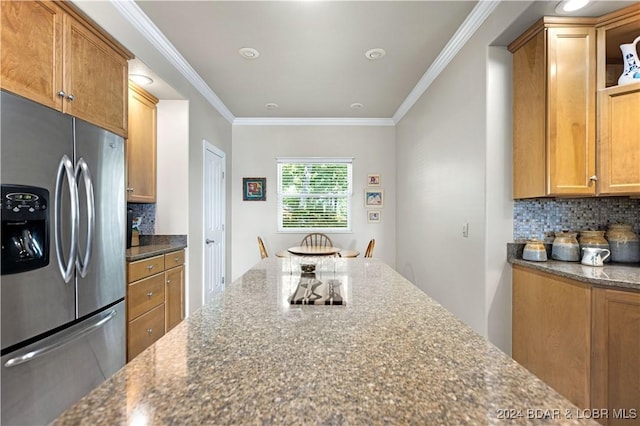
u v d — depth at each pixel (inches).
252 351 26.9
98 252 72.5
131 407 19.0
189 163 124.9
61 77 63.8
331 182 189.9
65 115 64.5
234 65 119.4
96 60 74.2
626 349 59.6
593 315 62.5
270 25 93.7
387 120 187.8
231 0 82.7
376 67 121.2
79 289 66.4
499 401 19.8
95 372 70.9
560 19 73.9
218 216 163.9
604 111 73.3
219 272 165.2
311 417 18.3
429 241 130.2
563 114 74.5
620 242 78.9
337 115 182.1
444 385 21.6
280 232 188.4
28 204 55.4
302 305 40.6
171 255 110.0
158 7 85.0
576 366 65.6
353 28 95.5
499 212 86.1
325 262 78.3
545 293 73.9
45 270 58.4
